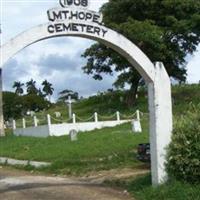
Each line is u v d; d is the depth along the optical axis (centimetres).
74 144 2448
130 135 2536
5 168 2131
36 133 3167
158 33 3584
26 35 1208
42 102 6988
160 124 1309
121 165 1856
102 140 2467
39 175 1859
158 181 1294
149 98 1332
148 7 3859
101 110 4075
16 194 1416
